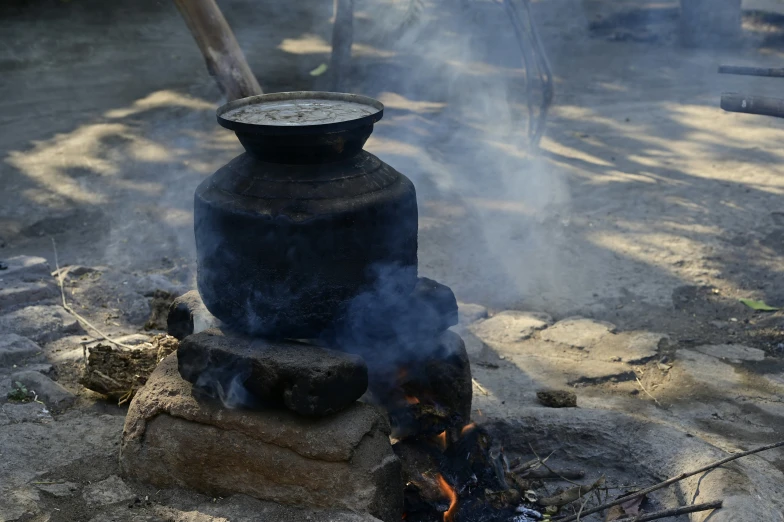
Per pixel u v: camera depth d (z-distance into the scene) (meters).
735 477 2.26
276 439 2.18
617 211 4.24
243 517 2.17
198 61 7.26
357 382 2.19
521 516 2.29
